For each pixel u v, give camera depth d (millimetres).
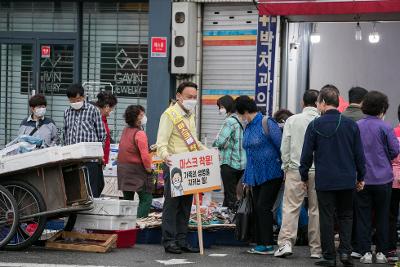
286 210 11031
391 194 11086
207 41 16719
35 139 11578
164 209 11188
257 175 11125
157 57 16516
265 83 14672
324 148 10156
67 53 17594
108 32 17375
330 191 10117
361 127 10766
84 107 12789
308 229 11148
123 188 12898
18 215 10820
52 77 17703
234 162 13688
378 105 10773
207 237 11945
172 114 11133
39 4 17688
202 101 16797
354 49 19016
